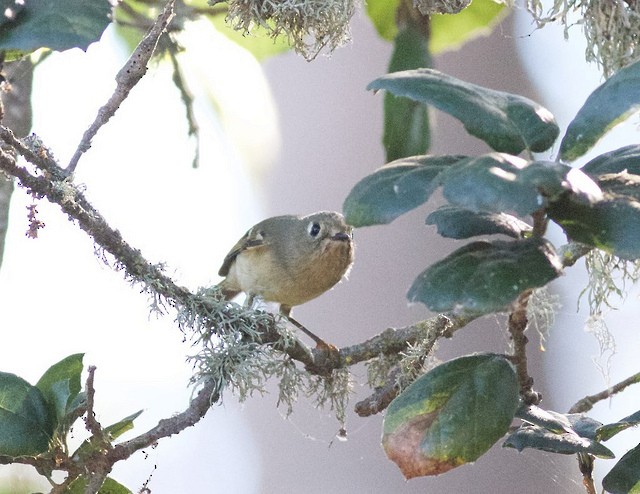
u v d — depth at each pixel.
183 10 9.16
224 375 7.30
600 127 4.86
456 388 5.36
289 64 16.70
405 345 8.04
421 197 4.52
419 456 5.29
